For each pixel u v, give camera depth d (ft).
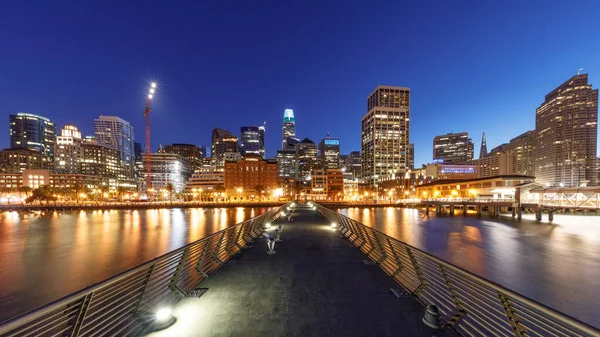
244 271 32.24
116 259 91.15
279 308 21.83
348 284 27.55
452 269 17.28
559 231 148.25
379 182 627.05
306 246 47.78
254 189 490.49
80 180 577.02
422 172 606.14
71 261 88.63
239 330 18.35
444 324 18.69
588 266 77.10
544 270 72.79
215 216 263.49
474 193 300.40
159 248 109.81
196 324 19.13
